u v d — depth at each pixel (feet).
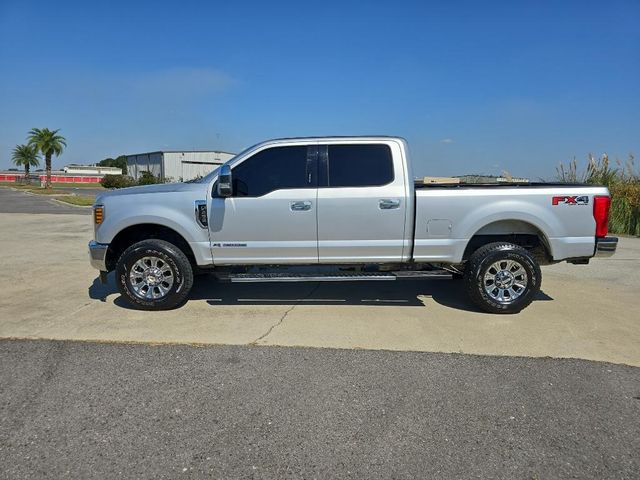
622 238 42.47
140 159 197.77
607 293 21.08
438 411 10.50
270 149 17.56
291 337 15.08
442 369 12.70
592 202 17.35
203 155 185.88
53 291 20.62
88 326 15.97
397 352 13.89
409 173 17.40
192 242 17.51
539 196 17.33
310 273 18.01
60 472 8.27
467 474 8.34
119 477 8.16
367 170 17.47
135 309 17.93
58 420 9.96
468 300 19.65
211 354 13.61
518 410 10.56
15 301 18.99
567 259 17.70
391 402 10.89
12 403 10.66
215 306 18.49
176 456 8.77
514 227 18.07
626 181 48.60
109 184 173.06
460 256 17.58
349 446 9.15
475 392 11.39
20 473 8.21
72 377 12.01
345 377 12.17
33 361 12.98
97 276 23.62
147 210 17.46
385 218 17.30
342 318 17.10
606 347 14.38
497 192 17.38
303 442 9.27
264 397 11.08
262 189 17.42
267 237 17.44
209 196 17.39
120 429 9.64
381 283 22.61
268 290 21.16
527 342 14.78
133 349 13.92
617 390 11.52
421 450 9.04
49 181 190.90
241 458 8.75
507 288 17.63
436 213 17.37
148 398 10.96
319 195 17.26
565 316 17.51
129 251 17.47
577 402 10.93
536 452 8.99
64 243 35.27
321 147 17.52
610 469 8.49
